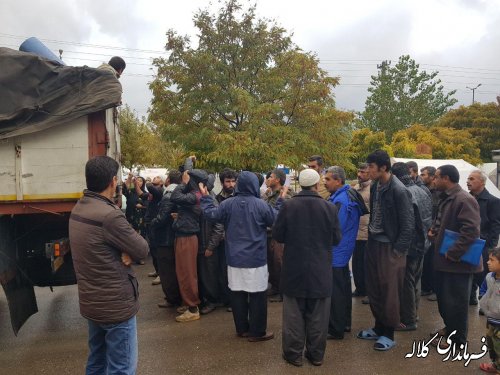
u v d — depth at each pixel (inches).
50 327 215.9
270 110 438.3
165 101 462.9
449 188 180.5
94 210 114.0
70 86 182.7
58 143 179.6
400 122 1482.5
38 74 181.8
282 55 473.1
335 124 465.7
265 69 476.4
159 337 198.4
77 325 218.1
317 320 165.9
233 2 470.0
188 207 215.6
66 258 205.9
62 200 180.2
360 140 1005.8
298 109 465.4
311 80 469.4
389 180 177.3
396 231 175.3
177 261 218.2
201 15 474.3
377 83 1573.6
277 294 258.8
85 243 112.5
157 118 473.1
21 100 179.9
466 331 176.2
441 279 178.7
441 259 176.6
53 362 174.2
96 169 117.0
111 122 219.5
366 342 189.6
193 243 217.6
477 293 250.4
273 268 252.2
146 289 283.4
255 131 432.5
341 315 190.9
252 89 474.0
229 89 454.6
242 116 456.1
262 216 186.7
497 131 1245.1
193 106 454.3
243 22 470.9
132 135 970.1
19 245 191.2
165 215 226.8
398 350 181.0
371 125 1521.9
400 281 178.1
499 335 151.6
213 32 468.8
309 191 169.6
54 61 186.2
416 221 195.6
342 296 190.7
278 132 437.7
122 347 116.6
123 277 115.7
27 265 198.2
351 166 510.6
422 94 1514.5
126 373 117.2
